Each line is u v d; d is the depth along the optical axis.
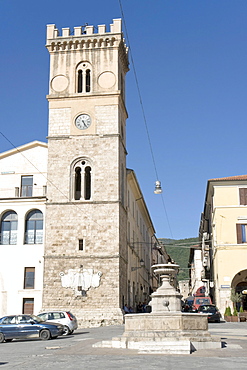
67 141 57.56
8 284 55.03
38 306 54.03
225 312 55.59
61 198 55.81
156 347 22.38
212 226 67.38
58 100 59.03
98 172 56.12
